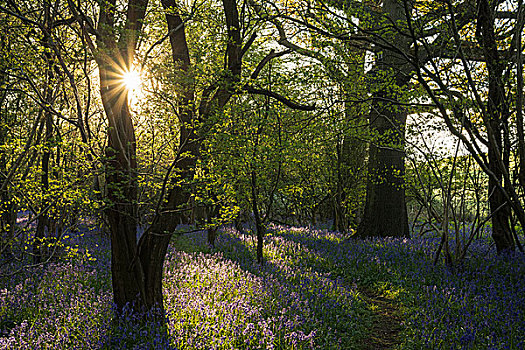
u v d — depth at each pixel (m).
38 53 7.40
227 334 6.21
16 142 7.25
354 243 15.15
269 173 12.50
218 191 7.45
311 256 13.63
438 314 7.56
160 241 7.06
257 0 7.85
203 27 8.30
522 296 8.05
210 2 7.60
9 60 7.21
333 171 19.72
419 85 9.74
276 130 10.59
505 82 5.64
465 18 7.09
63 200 8.33
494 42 5.62
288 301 8.23
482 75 7.54
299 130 11.19
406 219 16.39
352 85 10.96
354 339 7.14
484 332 6.62
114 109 6.66
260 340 6.02
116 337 6.21
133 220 6.99
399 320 8.14
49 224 12.31
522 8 4.41
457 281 9.35
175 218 7.17
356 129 12.27
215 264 11.52
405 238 15.05
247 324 6.30
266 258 13.47
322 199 25.52
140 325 6.64
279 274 10.84
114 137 6.73
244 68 8.42
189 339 5.89
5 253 11.12
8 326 7.06
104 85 6.58
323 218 31.12
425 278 10.15
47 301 8.24
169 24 7.25
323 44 8.35
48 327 6.70
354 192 20.61
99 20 6.59
